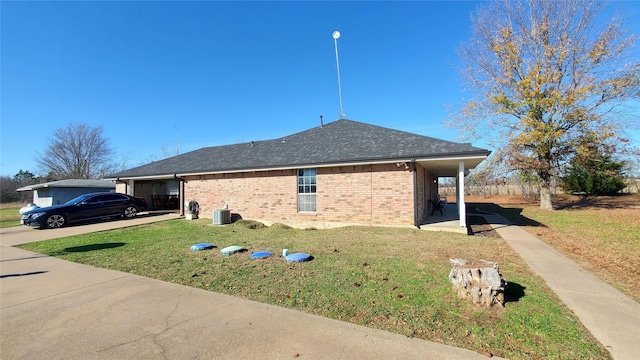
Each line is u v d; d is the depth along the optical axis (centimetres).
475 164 1330
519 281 513
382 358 285
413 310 392
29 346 322
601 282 512
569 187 2942
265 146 1656
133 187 1917
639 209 1819
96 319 385
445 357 286
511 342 314
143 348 313
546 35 1888
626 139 1734
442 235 962
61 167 4238
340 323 359
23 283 542
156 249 816
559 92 1778
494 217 1530
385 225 1111
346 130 1520
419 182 1218
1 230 1333
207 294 466
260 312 395
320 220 1219
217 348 310
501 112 1959
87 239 1015
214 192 1510
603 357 289
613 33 1706
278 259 670
